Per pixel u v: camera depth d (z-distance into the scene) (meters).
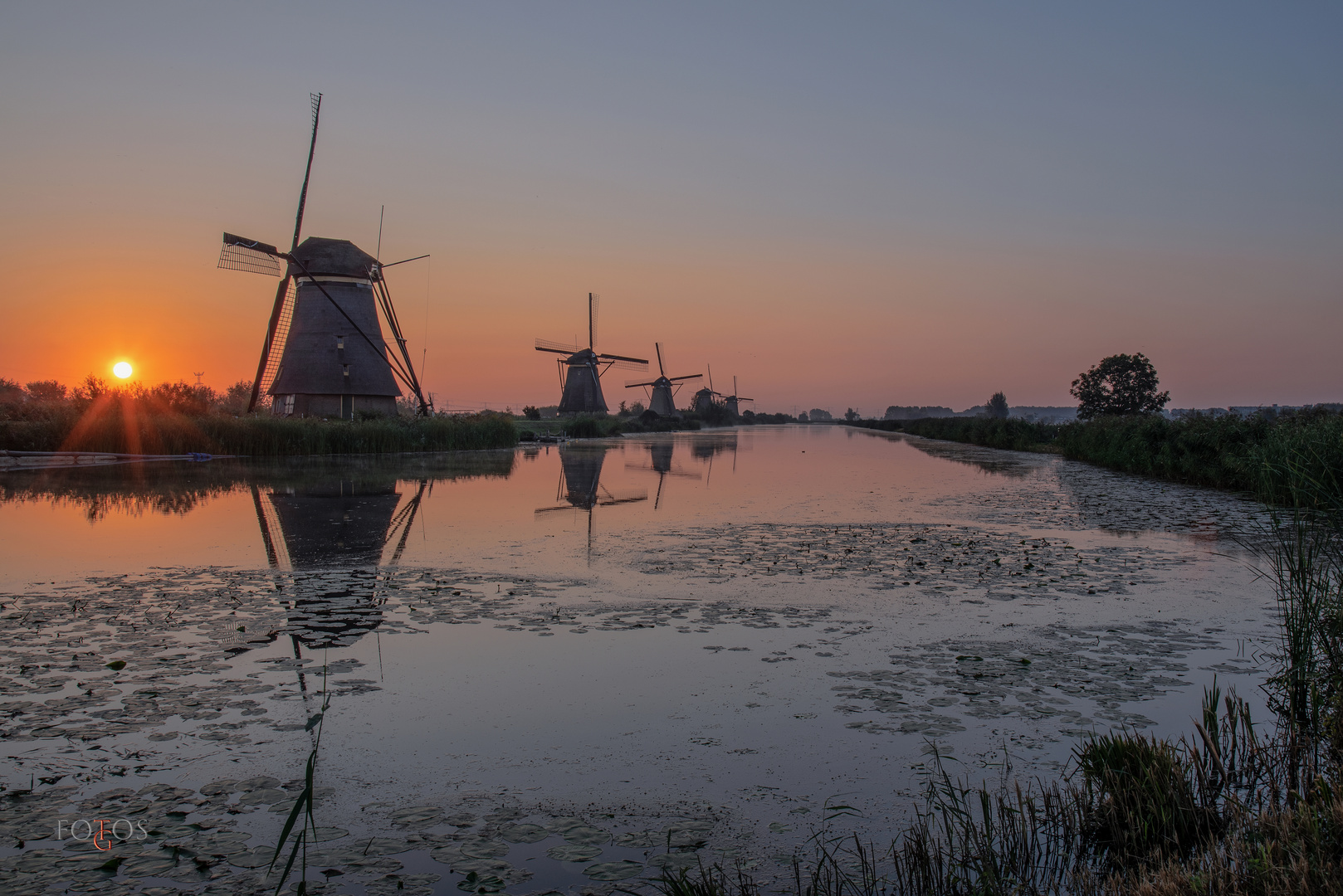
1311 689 5.50
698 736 5.53
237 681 6.51
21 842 4.12
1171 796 4.30
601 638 7.78
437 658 7.14
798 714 5.89
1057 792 4.44
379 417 39.09
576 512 17.08
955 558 12.00
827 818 4.46
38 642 7.51
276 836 4.24
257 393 41.00
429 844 4.20
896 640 7.72
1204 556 12.20
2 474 24.55
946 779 4.31
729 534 14.16
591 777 4.95
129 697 6.14
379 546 12.72
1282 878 3.47
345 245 40.94
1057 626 8.23
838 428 123.56
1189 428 25.97
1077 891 3.72
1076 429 40.41
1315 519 5.93
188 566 11.05
